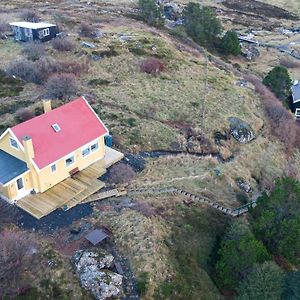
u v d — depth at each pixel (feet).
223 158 145.59
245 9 352.69
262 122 169.99
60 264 92.68
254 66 244.22
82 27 213.25
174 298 91.66
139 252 97.30
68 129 118.73
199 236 109.81
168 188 123.34
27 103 154.20
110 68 184.24
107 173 124.06
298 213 108.99
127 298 88.99
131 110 157.89
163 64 193.16
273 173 149.59
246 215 120.88
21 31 198.90
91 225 104.47
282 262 106.93
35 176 110.83
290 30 316.19
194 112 163.22
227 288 99.86
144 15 254.68
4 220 102.32
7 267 87.25
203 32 251.19
